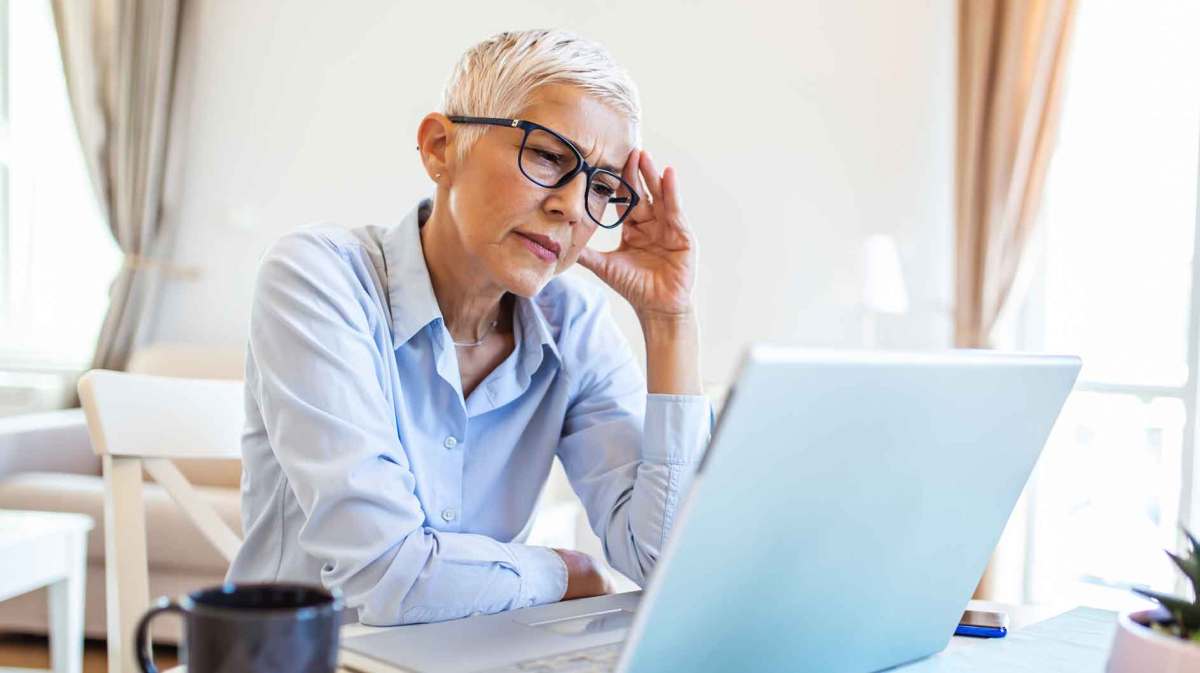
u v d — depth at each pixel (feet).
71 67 13.69
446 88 3.93
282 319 3.71
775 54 12.05
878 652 2.72
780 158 12.05
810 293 11.98
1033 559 11.47
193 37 13.92
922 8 11.60
